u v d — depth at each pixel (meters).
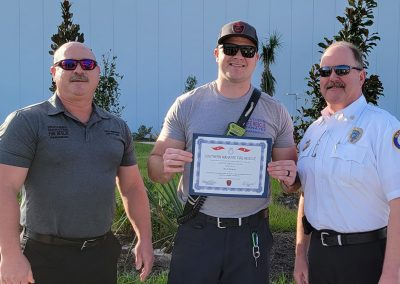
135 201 3.71
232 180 3.36
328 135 3.17
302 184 3.35
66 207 3.07
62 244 3.10
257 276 3.37
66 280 3.13
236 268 3.37
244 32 3.34
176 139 3.53
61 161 3.06
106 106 11.74
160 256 5.60
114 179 3.32
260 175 3.38
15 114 3.06
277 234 6.55
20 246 2.99
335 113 3.22
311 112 7.76
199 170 3.35
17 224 2.99
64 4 7.71
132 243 5.63
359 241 3.00
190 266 3.39
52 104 3.16
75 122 3.17
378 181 2.96
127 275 4.86
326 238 3.11
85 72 3.19
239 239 3.38
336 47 3.25
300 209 3.58
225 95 3.46
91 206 3.14
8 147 2.98
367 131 3.00
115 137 3.32
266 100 3.51
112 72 19.48
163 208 6.09
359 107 3.14
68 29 7.60
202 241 3.38
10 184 2.98
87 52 3.23
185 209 3.47
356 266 3.01
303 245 3.57
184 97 3.55
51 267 3.10
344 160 3.01
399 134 2.87
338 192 3.03
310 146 3.29
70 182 3.08
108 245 3.33
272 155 3.61
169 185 5.71
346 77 3.17
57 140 3.07
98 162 3.19
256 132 3.43
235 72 3.37
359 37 7.27
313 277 3.24
